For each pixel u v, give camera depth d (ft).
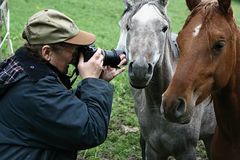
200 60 8.50
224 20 8.80
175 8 64.23
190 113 8.52
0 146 7.86
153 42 11.24
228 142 10.29
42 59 7.97
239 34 9.38
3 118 7.93
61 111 7.63
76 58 8.38
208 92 8.87
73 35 7.90
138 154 17.20
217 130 10.63
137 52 11.12
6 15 24.56
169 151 12.53
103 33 41.78
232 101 9.82
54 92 7.71
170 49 12.41
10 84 7.80
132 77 11.06
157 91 11.93
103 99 7.97
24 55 7.98
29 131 7.85
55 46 7.91
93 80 8.10
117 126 19.29
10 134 7.85
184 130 12.00
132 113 20.68
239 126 10.02
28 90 7.73
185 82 8.45
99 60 8.30
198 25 8.64
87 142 7.76
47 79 7.77
